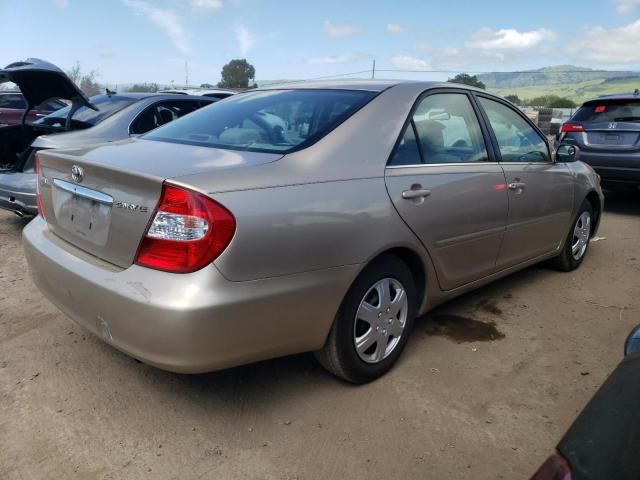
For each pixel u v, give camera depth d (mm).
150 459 2316
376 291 2854
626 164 7234
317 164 2572
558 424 2658
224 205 2158
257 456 2357
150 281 2182
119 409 2646
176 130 3193
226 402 2732
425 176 3010
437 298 3311
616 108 7473
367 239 2629
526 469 2342
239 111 3217
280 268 2307
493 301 4207
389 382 2971
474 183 3332
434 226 3033
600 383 3049
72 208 2662
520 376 3092
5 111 12430
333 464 2326
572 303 4219
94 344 3260
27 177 5078
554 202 4266
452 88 3502
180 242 2141
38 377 2898
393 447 2445
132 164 2400
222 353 2221
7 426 2496
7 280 4285
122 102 6059
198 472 2252
